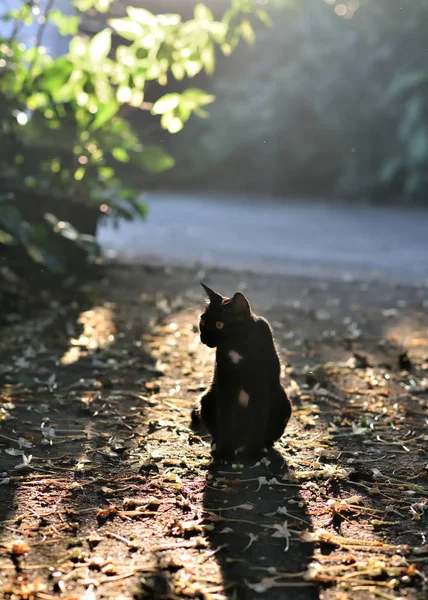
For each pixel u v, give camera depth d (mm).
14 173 10047
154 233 16859
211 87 30938
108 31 9195
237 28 9469
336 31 29625
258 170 29562
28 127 9953
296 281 11328
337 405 5988
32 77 10047
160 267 11859
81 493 4320
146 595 3346
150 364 6863
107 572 3502
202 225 18469
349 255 14336
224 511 4141
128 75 9133
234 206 23656
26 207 10023
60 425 5359
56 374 6492
